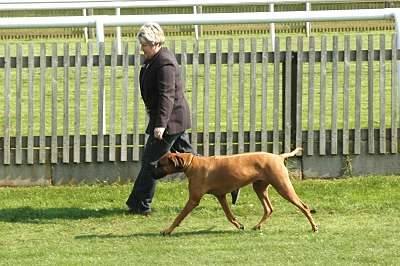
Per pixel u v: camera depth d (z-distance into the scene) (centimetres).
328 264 1084
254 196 1414
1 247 1192
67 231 1273
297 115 1512
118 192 1451
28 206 1391
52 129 1499
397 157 1523
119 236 1238
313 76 1517
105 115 1598
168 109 1286
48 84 1978
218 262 1097
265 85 1517
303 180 1502
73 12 2738
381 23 2561
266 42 1510
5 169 1502
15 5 2234
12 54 2222
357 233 1220
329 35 2448
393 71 1518
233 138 1515
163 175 1239
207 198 1416
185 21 1588
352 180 1486
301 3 2452
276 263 1088
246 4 2372
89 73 1504
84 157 1504
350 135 1520
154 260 1111
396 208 1353
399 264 1083
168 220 1323
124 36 2506
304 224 1278
